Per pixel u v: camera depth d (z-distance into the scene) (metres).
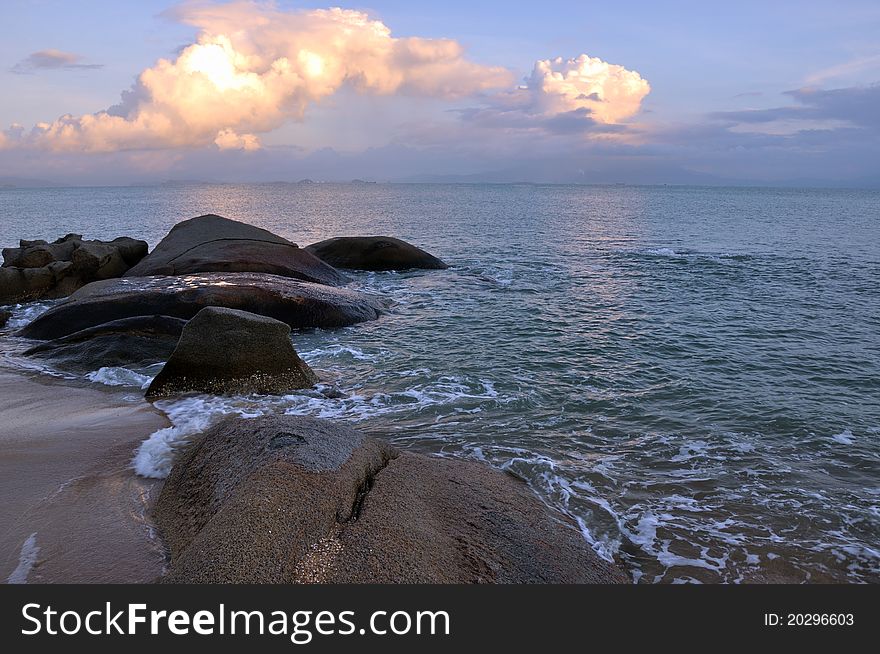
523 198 148.62
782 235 46.19
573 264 29.89
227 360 11.48
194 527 5.99
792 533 6.98
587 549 6.32
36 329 15.12
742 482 8.19
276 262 21.62
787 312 18.91
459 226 56.34
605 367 13.36
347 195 181.50
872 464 8.78
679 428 10.05
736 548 6.67
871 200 143.00
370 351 14.67
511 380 12.41
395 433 9.64
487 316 18.39
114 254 22.91
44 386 11.66
